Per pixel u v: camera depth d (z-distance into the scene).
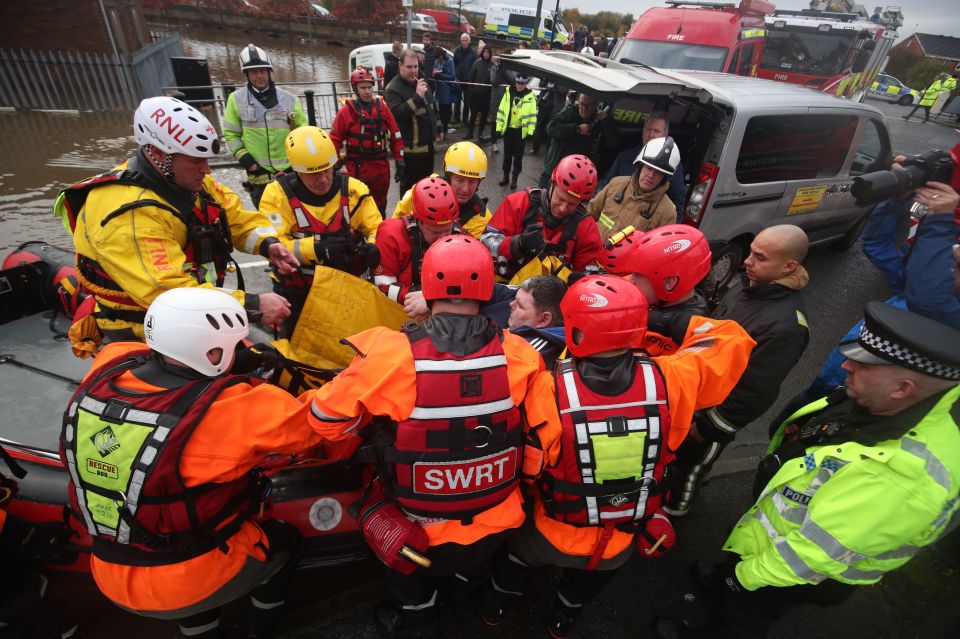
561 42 20.02
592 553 1.69
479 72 9.77
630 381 1.54
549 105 8.93
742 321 2.29
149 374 1.47
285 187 3.09
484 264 1.52
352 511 1.69
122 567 1.54
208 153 2.03
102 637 2.13
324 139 2.93
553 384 1.58
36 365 2.95
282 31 32.06
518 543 1.86
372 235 3.29
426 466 1.43
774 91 4.70
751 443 3.59
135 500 1.40
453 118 11.68
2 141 8.84
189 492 1.44
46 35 11.84
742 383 2.20
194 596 1.57
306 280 3.10
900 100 22.44
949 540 2.67
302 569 2.33
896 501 1.39
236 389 1.47
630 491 1.57
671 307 2.12
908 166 2.03
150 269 2.04
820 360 4.62
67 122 10.33
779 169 4.70
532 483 1.72
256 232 2.72
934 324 1.45
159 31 28.67
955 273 2.01
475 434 1.42
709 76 5.02
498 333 1.56
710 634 2.10
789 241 2.16
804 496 1.60
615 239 2.30
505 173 7.98
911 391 1.46
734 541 1.87
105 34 12.26
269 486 1.80
